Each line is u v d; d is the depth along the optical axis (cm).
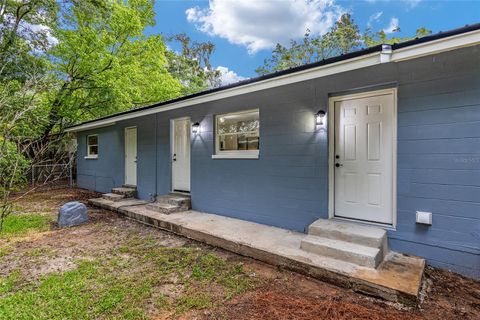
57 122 1049
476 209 289
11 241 438
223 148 565
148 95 1215
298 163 435
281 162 456
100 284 288
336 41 1221
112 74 962
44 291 271
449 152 304
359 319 223
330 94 404
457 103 298
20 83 804
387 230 347
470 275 292
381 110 369
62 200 816
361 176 386
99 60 948
